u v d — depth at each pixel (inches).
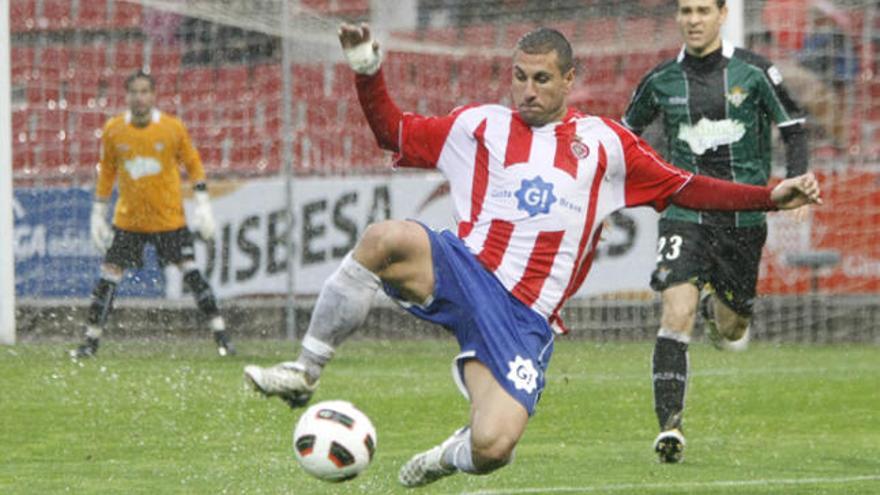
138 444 1117.7
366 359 1806.1
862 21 2151.8
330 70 2250.2
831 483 943.7
